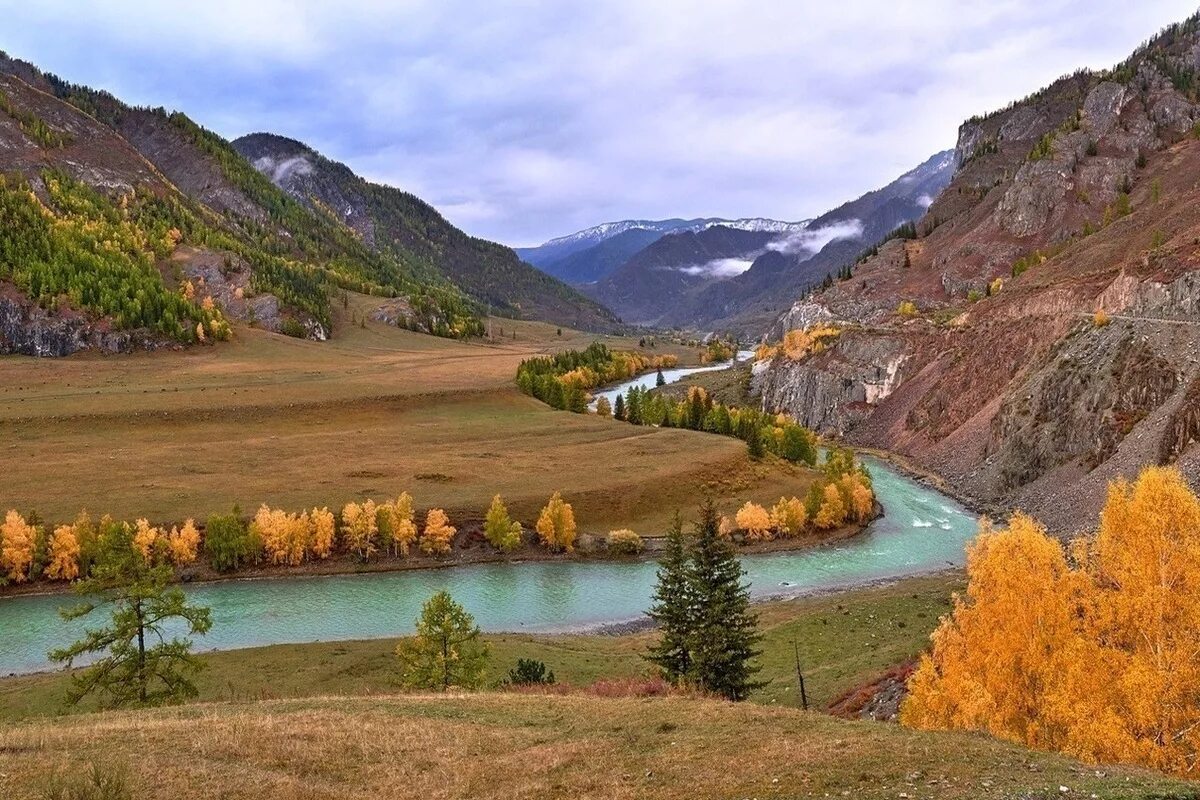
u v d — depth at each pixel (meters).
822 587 90.25
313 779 23.17
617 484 121.19
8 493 105.31
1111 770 20.64
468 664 47.09
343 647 62.47
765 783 21.06
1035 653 28.22
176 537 93.06
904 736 25.00
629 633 78.50
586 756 24.94
